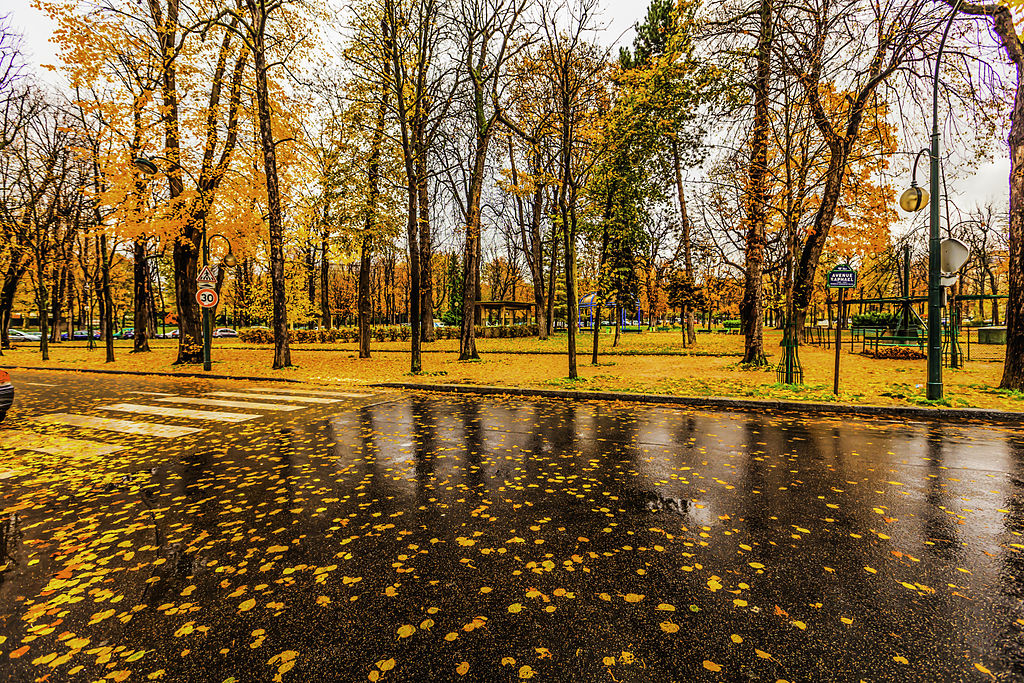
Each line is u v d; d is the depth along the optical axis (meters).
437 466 5.87
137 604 3.00
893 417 8.45
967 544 3.63
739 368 15.25
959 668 2.30
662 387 11.61
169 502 4.79
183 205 17.09
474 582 3.19
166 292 52.94
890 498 4.58
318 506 4.62
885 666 2.32
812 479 5.18
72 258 33.97
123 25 16.27
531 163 16.14
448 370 16.05
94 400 11.09
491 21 15.62
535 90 14.38
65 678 2.35
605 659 2.41
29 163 25.27
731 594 2.99
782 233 13.60
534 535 3.91
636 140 19.08
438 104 17.14
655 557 3.50
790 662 2.36
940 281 9.24
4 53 15.01
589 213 14.18
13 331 47.09
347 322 62.38
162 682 2.31
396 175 20.05
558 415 9.05
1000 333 23.97
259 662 2.44
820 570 3.27
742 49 12.74
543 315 33.88
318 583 3.21
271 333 36.56
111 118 17.17
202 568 3.46
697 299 26.61
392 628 2.70
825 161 13.31
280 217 16.98
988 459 5.84
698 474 5.42
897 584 3.08
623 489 4.97
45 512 4.57
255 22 16.70
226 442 7.15
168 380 15.17
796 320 12.59
